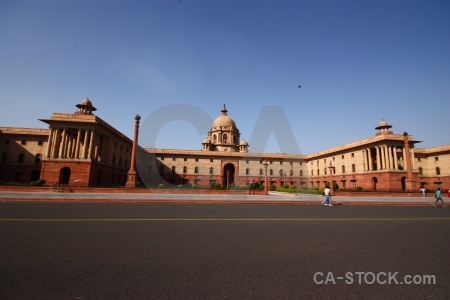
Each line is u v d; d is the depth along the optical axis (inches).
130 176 1082.7
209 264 171.8
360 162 1867.6
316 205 718.5
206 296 123.9
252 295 126.0
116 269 159.2
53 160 1369.3
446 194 1261.1
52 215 383.2
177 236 253.9
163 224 324.5
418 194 1123.9
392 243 239.6
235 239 245.4
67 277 144.9
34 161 1765.5
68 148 1509.6
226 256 190.4
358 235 275.1
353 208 636.1
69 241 226.5
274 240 243.9
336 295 129.0
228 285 137.6
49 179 1348.4
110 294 124.3
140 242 227.5
